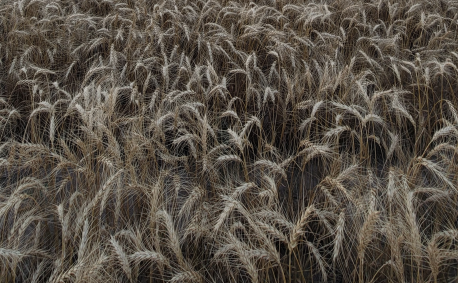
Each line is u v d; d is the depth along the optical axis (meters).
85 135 3.62
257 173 3.55
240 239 2.84
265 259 2.58
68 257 2.74
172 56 4.64
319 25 5.62
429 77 4.31
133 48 5.01
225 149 3.58
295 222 3.10
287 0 5.94
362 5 5.89
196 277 2.39
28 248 2.83
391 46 4.93
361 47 5.14
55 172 3.32
